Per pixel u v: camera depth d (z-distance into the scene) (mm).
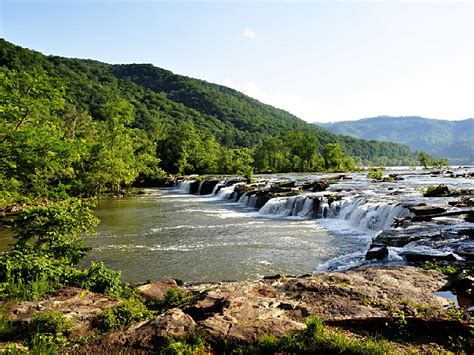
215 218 27844
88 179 40875
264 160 98625
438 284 9039
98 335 6883
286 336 6090
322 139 177125
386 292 8484
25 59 118562
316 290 8648
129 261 15820
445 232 15211
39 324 6980
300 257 16094
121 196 46531
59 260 11461
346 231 21953
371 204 23500
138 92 192125
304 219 26828
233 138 159750
